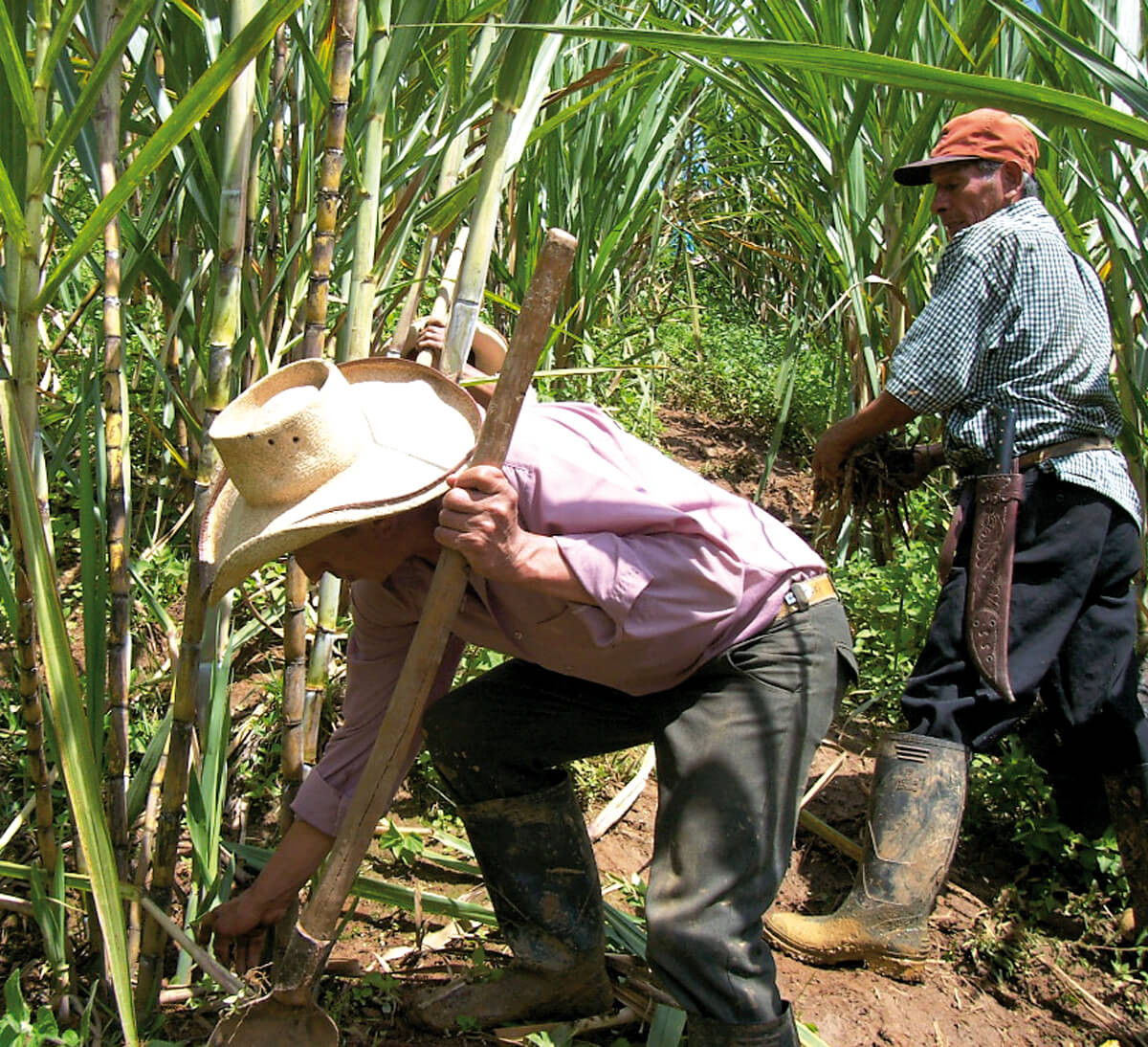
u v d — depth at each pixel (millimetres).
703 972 1859
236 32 1681
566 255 1438
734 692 1929
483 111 2590
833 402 6000
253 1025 1771
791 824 1945
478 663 3182
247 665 3227
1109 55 2789
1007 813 3115
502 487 1515
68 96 1682
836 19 3520
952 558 2752
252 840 2697
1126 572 2652
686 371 6590
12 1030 1785
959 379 2660
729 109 6836
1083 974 2645
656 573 1755
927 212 3760
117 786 1909
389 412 1690
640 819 3061
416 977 2354
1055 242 2643
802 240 5316
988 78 1261
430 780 2938
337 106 1756
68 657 1476
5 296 1522
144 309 3627
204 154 1739
